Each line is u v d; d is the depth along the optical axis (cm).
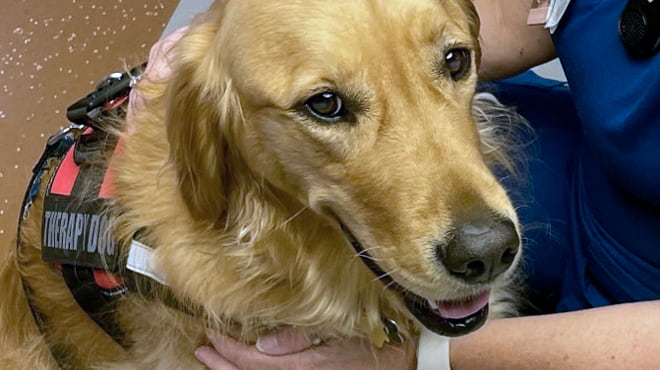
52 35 131
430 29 61
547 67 114
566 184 87
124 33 131
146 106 74
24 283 81
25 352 84
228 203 70
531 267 86
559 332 68
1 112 123
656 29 67
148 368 81
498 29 85
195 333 77
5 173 117
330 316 73
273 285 72
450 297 61
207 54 68
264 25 62
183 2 127
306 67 61
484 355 71
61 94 125
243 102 65
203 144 68
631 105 68
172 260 71
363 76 60
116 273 73
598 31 72
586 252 80
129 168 73
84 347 83
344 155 62
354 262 72
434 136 61
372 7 60
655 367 65
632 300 75
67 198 74
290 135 63
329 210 66
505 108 81
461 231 59
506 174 81
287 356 75
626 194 73
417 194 60
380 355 75
